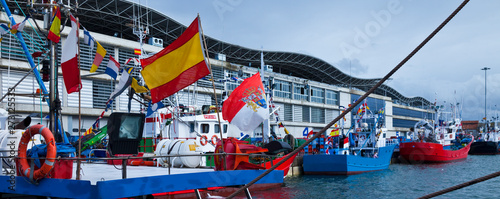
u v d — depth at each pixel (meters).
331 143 31.09
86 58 33.50
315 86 59.25
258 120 14.23
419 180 25.48
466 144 52.41
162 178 9.53
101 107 34.12
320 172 28.52
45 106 29.38
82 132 31.12
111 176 10.66
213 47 49.22
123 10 38.31
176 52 10.77
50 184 9.05
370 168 30.86
